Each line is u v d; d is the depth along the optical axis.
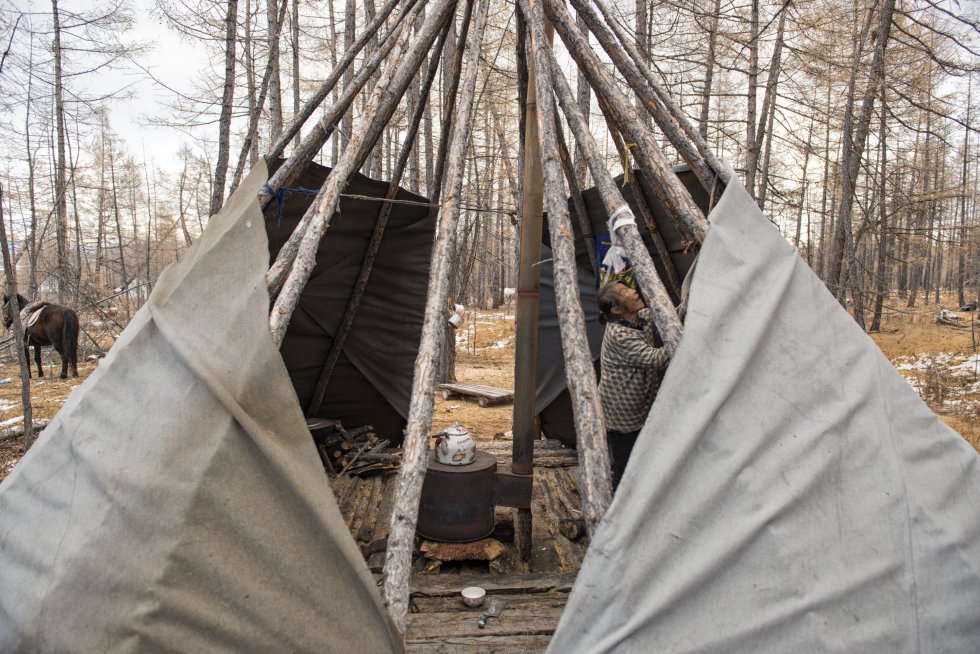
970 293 30.78
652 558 1.53
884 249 11.05
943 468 1.99
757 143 8.25
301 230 2.52
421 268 5.22
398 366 5.46
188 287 2.11
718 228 2.15
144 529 1.56
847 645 1.50
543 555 3.52
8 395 10.48
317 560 1.61
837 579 1.58
